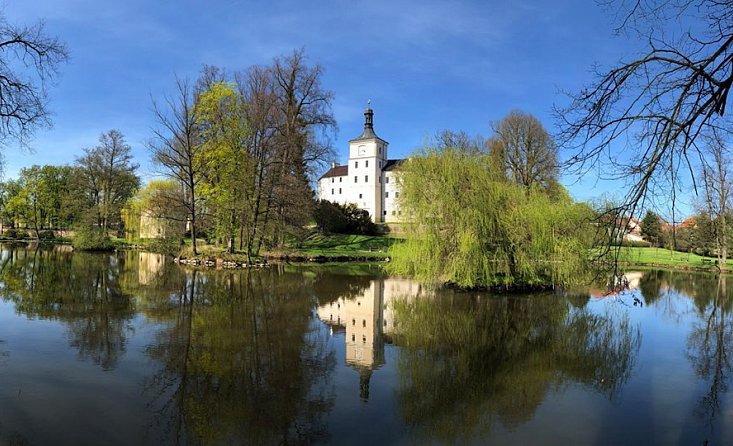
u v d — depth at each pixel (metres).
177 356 9.73
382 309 16.58
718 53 4.23
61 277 21.81
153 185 48.53
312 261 36.59
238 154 30.12
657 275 32.97
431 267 19.66
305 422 6.81
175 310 14.65
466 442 6.37
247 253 30.94
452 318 15.17
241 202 29.81
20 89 10.49
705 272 35.53
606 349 11.64
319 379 8.73
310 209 37.88
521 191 21.19
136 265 28.77
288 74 37.00
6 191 59.31
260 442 6.12
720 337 13.34
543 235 19.52
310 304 16.88
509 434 6.69
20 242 53.03
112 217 44.66
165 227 39.94
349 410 7.32
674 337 13.21
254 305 16.11
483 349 11.42
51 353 9.60
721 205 28.48
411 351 11.12
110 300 16.05
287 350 10.58
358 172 78.94
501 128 39.22
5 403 6.98
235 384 8.24
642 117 4.94
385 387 8.47
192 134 30.09
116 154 44.81
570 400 8.11
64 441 5.83
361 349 11.06
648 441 6.55
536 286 21.05
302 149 35.47
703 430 6.93
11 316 12.97
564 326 14.31
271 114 32.25
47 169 58.22
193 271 26.41
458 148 20.33
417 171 20.14
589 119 5.23
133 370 8.73
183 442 5.99
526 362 10.39
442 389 8.51
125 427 6.34
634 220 5.45
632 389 8.73
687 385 8.98
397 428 6.74
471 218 19.05
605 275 7.82
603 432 6.82
